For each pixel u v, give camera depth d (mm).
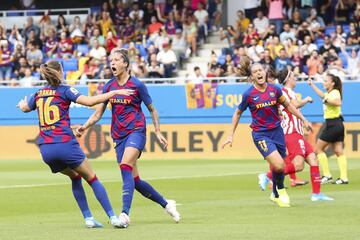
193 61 80875
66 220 29266
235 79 69938
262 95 32969
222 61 77438
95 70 76938
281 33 78000
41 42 83875
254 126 33281
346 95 66188
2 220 29391
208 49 82875
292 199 36156
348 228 25938
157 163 63438
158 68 75188
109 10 85750
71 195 39188
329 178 45375
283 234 24453
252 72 32938
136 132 27734
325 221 28000
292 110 33438
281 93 33094
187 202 35219
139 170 55938
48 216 30734
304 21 78812
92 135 69812
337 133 44656
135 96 27828
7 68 79688
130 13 85125
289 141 36656
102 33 83312
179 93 69188
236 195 38438
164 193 39625
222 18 88062
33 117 72000
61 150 26312
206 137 68875
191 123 69062
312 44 74000
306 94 66625
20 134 72125
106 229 26172
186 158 69062
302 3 81125
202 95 68625
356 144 66188
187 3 85000
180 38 81438
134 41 83000
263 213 30656
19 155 72125
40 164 64500
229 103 68312
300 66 72250
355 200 35531
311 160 36188
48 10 89875
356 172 52656
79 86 69875
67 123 26609
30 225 27562
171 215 28000
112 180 48156
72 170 26844
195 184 44719
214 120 68688
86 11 93188
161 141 28469
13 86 72500
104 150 69688
